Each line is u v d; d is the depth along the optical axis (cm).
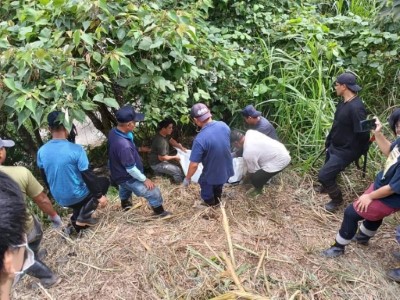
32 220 288
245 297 271
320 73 473
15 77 326
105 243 343
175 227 368
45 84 334
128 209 403
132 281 302
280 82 485
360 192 423
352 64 515
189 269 309
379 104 523
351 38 534
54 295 292
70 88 327
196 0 478
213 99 485
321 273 309
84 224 355
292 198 420
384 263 322
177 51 371
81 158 313
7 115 381
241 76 502
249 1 568
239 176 450
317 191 434
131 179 362
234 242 343
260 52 540
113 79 389
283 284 294
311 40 523
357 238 343
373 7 593
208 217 382
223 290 283
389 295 290
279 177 452
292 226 372
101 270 313
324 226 375
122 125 342
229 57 473
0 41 326
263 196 423
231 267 301
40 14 348
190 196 431
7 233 92
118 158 352
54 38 331
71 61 327
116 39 365
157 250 332
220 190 399
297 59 524
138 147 525
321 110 464
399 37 501
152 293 290
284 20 568
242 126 515
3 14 402
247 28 561
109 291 294
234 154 469
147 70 366
